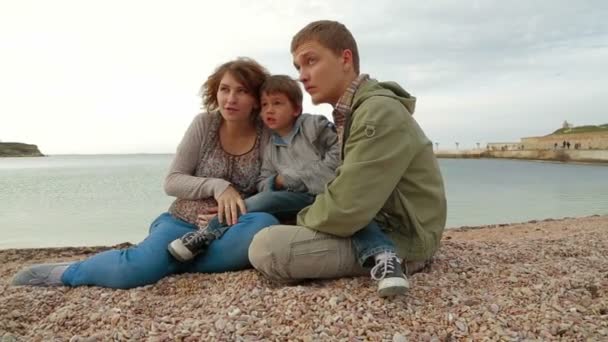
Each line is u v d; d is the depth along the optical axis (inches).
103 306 106.5
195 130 143.7
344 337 85.4
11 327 97.0
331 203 106.0
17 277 128.8
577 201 604.1
